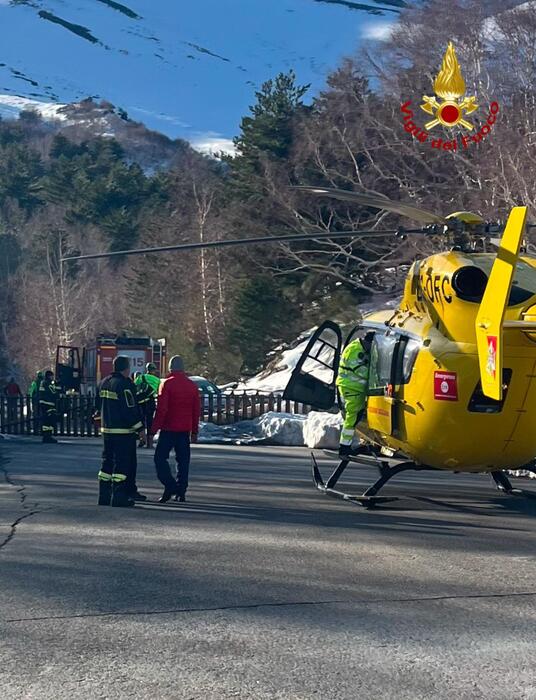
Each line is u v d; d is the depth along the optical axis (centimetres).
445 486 1262
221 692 454
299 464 1592
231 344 4475
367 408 1078
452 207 3656
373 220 4166
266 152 4553
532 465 1005
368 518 961
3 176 10250
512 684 465
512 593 643
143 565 723
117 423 1042
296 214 4291
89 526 901
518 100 3591
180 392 1074
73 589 648
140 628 555
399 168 4103
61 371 3641
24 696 449
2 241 8544
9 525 905
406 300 1034
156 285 5594
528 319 894
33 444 2030
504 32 3722
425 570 710
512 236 815
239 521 935
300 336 4400
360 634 545
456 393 906
